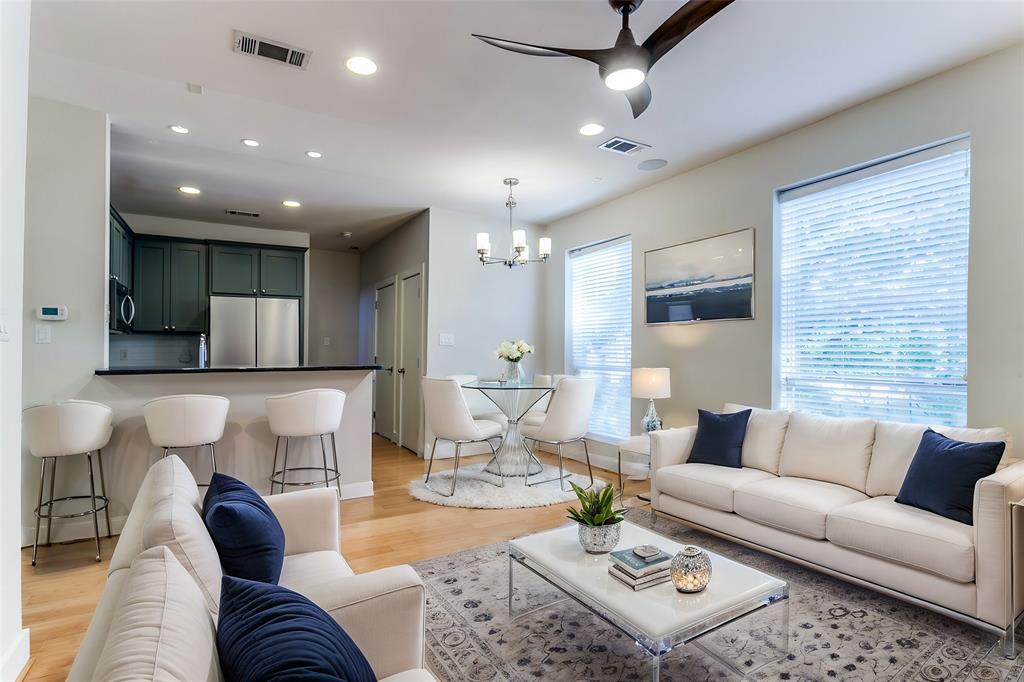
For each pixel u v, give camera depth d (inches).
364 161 162.6
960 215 109.7
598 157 158.4
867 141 122.8
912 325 117.2
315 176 178.1
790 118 131.4
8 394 72.1
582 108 125.6
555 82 113.2
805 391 139.2
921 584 84.7
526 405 228.7
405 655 53.3
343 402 144.3
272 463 148.2
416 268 230.8
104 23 92.5
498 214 228.4
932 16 90.4
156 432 121.3
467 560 113.0
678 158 158.7
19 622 74.9
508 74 110.0
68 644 82.0
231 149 153.3
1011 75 100.3
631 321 195.3
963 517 85.5
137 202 211.2
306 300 254.8
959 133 107.3
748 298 150.7
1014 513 77.5
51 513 121.6
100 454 126.7
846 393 129.6
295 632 34.2
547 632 84.8
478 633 84.4
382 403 276.8
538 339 244.1
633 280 192.1
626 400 199.0
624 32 83.8
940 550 81.3
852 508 95.0
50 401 123.0
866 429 112.0
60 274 124.0
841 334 131.2
